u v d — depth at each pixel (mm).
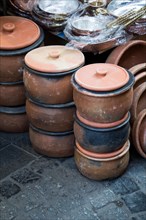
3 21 2424
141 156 2373
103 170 2150
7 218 2018
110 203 2098
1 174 2266
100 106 1938
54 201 2107
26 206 2080
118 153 2125
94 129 2020
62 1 2652
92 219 2016
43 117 2186
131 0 2627
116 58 2363
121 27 2385
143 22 2430
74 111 2191
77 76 2000
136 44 2461
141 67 2383
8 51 2223
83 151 2133
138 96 2303
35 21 2549
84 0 2650
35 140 2314
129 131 2156
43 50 2209
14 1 2666
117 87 1923
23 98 2418
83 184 2197
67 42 2482
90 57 2580
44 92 2100
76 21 2457
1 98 2400
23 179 2232
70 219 2016
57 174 2262
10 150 2428
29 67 2080
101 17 2498
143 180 2232
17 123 2488
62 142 2275
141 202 2105
